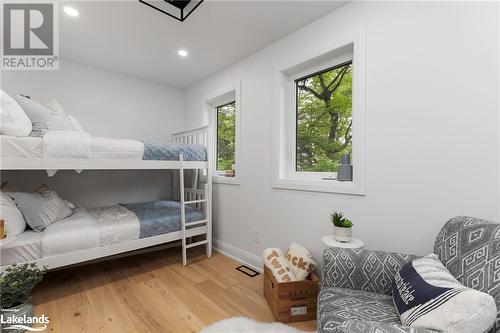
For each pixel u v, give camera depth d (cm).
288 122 235
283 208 224
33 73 260
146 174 344
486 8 124
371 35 166
